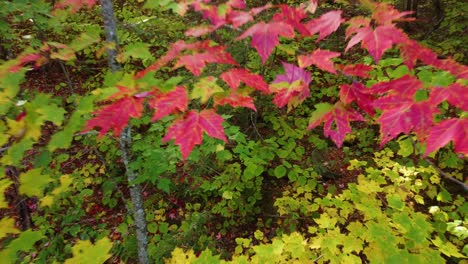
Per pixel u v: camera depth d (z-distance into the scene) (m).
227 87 2.57
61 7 1.72
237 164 4.32
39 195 1.24
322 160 5.27
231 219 4.70
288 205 4.29
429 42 5.47
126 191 5.35
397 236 2.36
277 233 4.29
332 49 5.65
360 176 3.04
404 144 2.33
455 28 5.37
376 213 2.41
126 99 1.25
